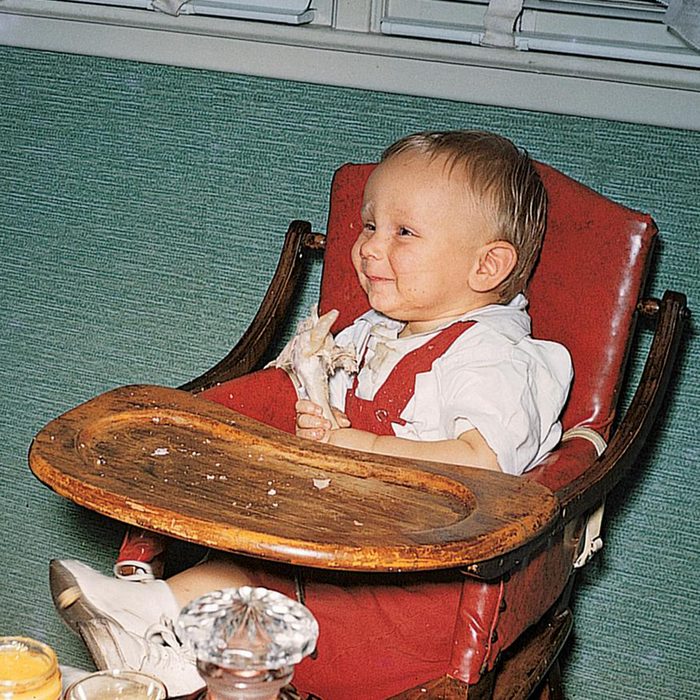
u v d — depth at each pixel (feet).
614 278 4.69
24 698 2.70
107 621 3.68
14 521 6.71
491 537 3.37
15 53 6.19
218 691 2.28
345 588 4.24
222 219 6.00
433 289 4.63
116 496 3.45
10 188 6.39
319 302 5.27
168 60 5.86
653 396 4.55
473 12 5.42
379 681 4.28
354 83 5.57
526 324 4.73
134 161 6.10
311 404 4.49
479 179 4.56
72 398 6.52
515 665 4.34
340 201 5.14
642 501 5.60
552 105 5.28
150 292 6.23
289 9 5.59
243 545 3.29
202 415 4.02
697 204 5.21
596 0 5.21
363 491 3.67
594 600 5.80
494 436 4.30
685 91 5.11
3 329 6.57
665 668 5.76
